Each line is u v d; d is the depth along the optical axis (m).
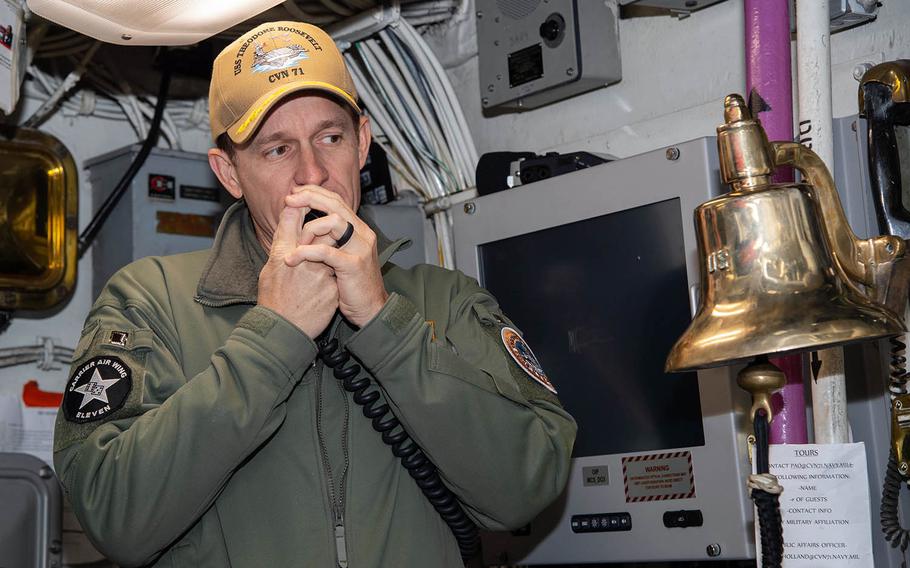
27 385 2.70
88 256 2.87
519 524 1.48
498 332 1.58
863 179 1.66
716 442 1.72
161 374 1.46
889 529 1.59
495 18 2.45
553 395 1.56
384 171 2.69
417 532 1.46
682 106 2.20
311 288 1.37
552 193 1.99
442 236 2.58
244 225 1.64
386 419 1.46
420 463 1.46
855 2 1.84
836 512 1.51
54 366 2.74
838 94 1.93
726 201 1.21
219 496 1.43
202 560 1.42
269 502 1.42
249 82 1.50
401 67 2.58
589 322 1.94
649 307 1.85
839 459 1.52
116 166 2.80
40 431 2.70
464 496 1.44
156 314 1.52
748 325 1.13
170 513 1.33
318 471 1.43
